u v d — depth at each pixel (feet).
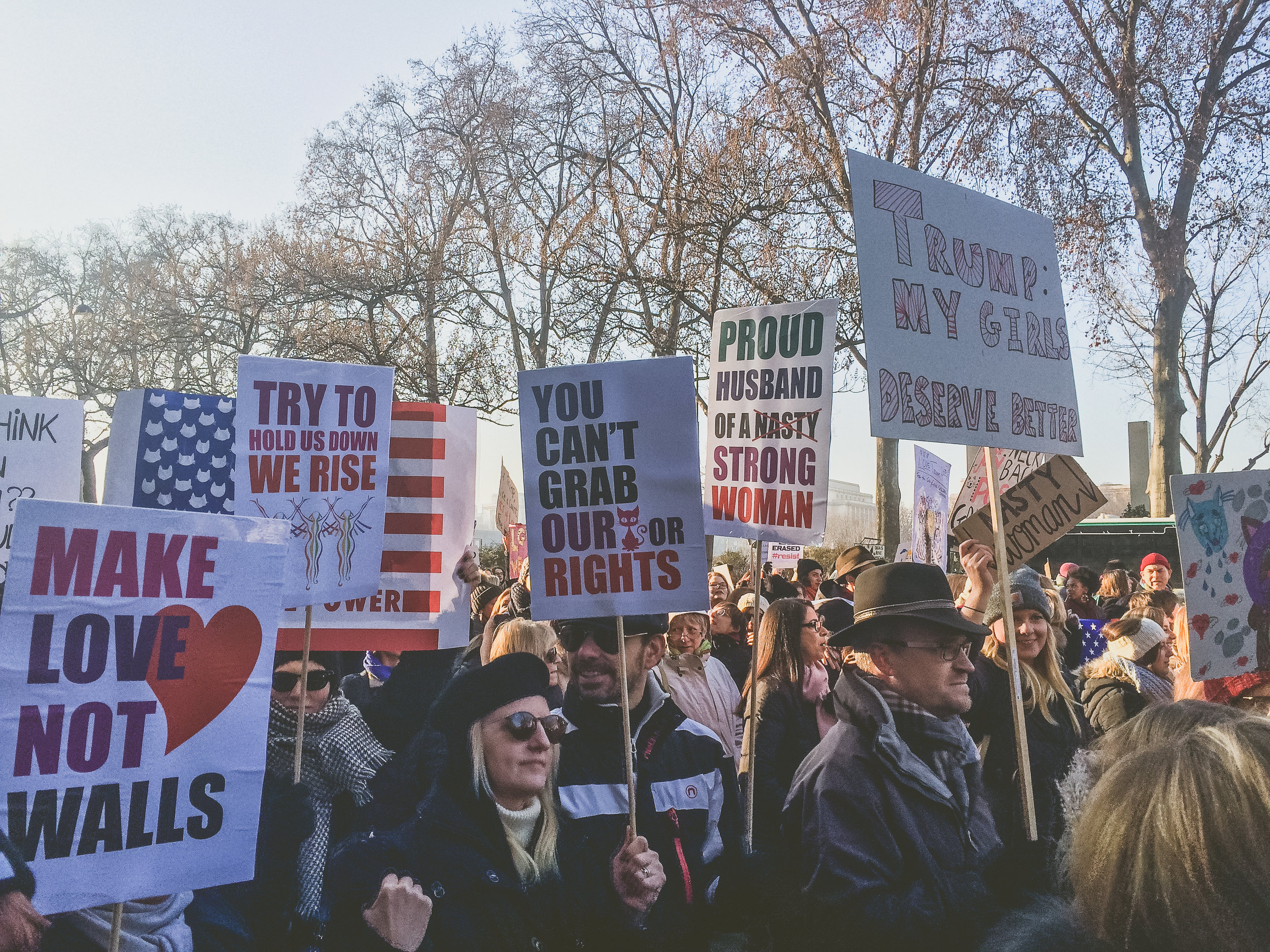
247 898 9.58
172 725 7.59
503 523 40.70
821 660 14.53
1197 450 99.50
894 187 12.07
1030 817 10.47
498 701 9.07
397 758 9.92
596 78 84.48
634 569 11.37
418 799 9.41
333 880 8.63
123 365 104.32
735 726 17.12
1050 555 69.87
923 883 8.56
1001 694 12.00
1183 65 71.20
